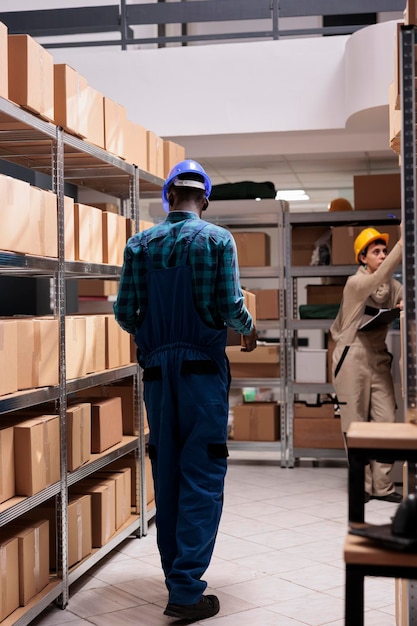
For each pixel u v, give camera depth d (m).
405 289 1.97
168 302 2.92
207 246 2.88
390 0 6.20
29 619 2.73
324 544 3.98
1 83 2.63
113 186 4.69
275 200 6.38
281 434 6.32
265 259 6.48
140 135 4.32
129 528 3.93
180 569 2.88
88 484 3.69
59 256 3.14
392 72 5.50
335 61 6.21
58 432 3.07
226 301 2.89
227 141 6.67
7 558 2.65
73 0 7.57
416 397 1.94
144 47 8.34
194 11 6.48
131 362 4.24
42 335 2.94
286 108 6.28
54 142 3.22
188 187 3.04
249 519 4.53
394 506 4.70
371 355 4.95
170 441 2.95
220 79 6.37
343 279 7.09
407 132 1.99
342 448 6.24
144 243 2.98
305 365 6.34
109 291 7.46
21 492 2.79
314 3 6.31
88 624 2.89
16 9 7.58
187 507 2.90
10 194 2.65
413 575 1.51
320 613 2.98
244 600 3.14
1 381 2.63
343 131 6.36
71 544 3.22
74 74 3.27
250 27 9.11
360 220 6.40
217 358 2.96
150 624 2.89
